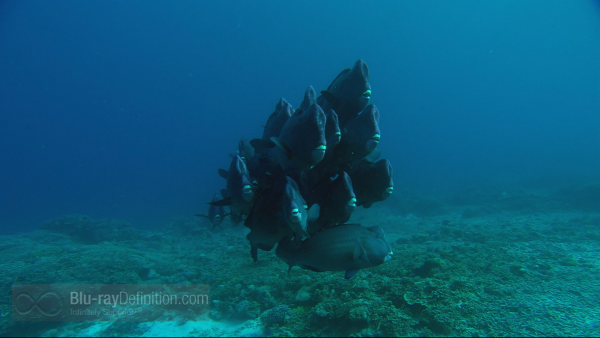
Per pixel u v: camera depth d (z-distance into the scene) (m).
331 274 6.85
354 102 4.18
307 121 3.55
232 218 5.65
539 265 6.86
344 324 4.79
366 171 4.35
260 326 5.43
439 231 11.60
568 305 5.09
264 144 4.50
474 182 33.59
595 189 15.35
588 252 7.85
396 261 7.20
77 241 15.20
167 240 15.37
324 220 4.22
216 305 6.31
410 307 5.07
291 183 3.63
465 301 5.12
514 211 15.99
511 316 4.84
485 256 7.44
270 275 7.46
